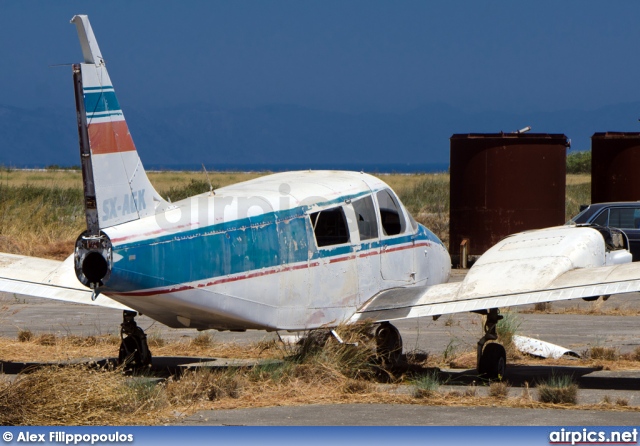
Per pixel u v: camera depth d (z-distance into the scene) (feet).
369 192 134.82
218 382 112.37
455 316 199.31
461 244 285.84
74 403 96.78
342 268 127.34
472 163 285.43
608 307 212.23
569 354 146.61
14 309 207.82
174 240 106.32
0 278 128.67
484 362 124.77
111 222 105.09
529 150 281.74
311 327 123.75
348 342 124.88
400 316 122.11
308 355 124.26
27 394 95.71
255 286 115.03
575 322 188.55
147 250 103.81
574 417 99.81
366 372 124.77
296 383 116.26
